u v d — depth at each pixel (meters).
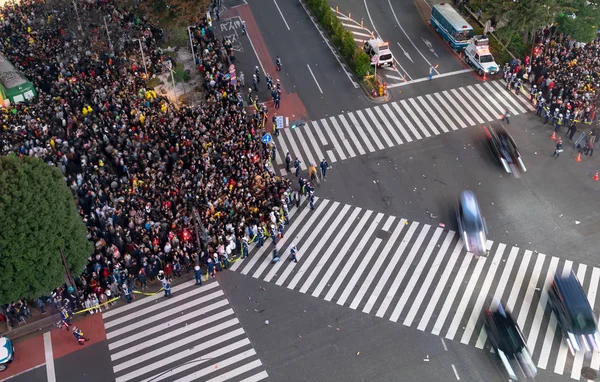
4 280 30.52
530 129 47.38
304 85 53.22
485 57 53.09
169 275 36.28
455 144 46.28
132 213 37.25
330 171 44.41
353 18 62.25
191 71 54.41
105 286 35.12
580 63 51.69
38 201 30.64
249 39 59.38
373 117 49.41
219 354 32.41
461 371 30.92
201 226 37.31
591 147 44.00
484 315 33.69
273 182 41.25
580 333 31.72
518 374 30.47
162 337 33.44
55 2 58.19
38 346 33.22
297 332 33.34
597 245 37.75
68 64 51.41
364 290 35.59
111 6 58.78
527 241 38.22
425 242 38.47
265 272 37.06
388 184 43.03
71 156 41.59
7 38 54.41
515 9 51.50
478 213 38.94
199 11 53.25
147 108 46.53
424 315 33.91
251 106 50.44
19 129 43.66
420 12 62.97
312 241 39.00
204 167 40.66
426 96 51.41
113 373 31.70
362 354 32.00
